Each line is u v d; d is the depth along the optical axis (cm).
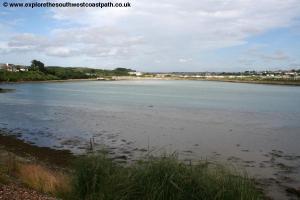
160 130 2962
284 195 1405
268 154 2120
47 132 2859
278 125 3312
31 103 5588
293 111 4606
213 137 2658
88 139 2570
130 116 3934
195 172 829
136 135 2725
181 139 2575
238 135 2755
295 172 1733
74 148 2272
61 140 2534
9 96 7138
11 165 1313
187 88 12150
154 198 772
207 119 3722
